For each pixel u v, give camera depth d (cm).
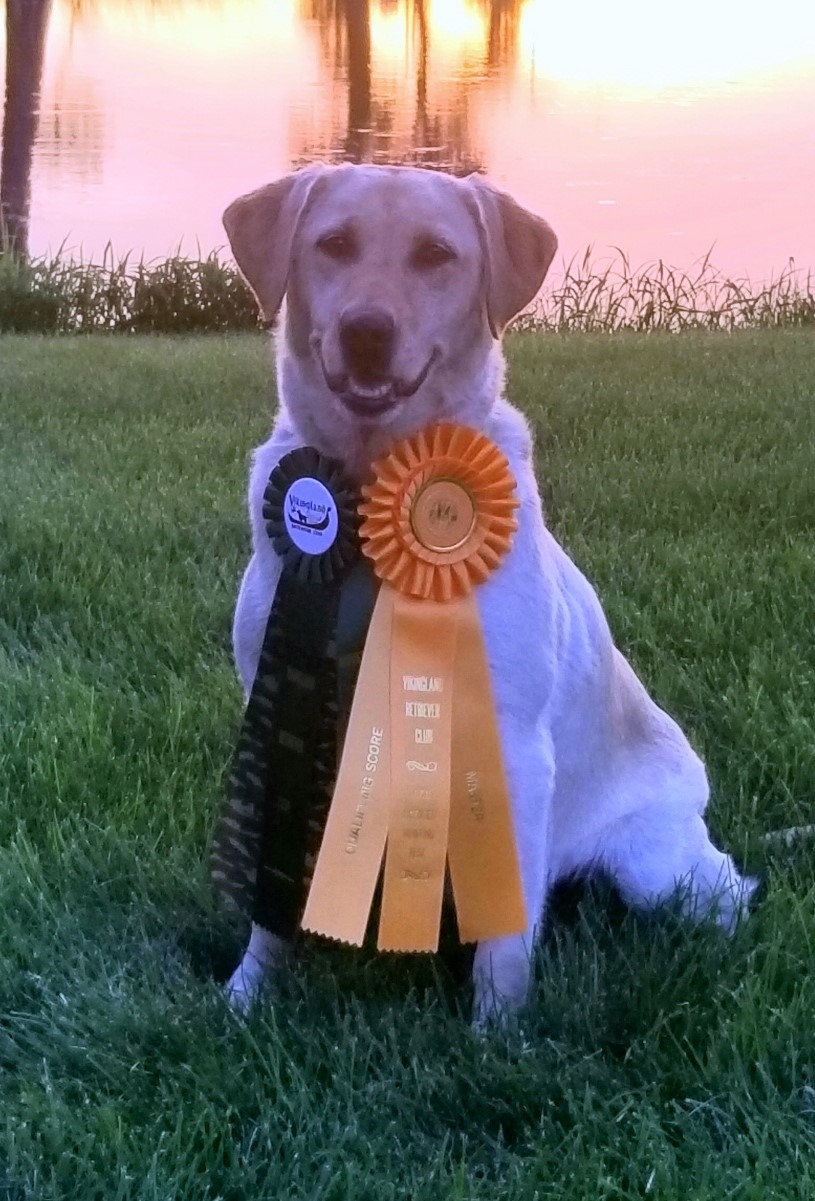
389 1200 214
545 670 264
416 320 265
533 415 739
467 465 259
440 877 265
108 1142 226
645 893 302
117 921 295
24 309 1336
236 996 270
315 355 272
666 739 321
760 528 556
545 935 297
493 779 261
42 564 514
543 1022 262
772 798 355
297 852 278
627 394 798
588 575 497
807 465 632
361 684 263
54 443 712
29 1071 248
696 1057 246
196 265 1380
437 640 261
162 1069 245
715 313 1261
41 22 2634
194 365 952
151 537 544
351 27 2703
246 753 276
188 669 420
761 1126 230
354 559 267
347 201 270
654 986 267
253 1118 236
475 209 276
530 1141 229
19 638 452
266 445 286
